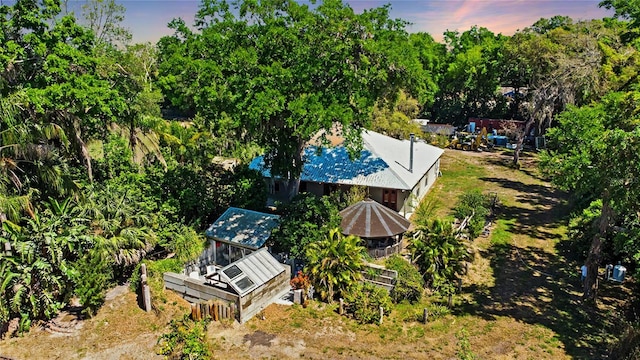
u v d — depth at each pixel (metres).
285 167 28.50
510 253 26.27
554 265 24.83
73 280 18.16
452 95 68.06
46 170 20.78
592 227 22.89
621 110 19.62
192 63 24.33
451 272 22.22
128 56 30.56
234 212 26.05
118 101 24.08
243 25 25.61
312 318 18.98
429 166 34.97
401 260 22.05
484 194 35.66
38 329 17.64
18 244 17.58
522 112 53.22
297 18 24.92
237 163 38.75
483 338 18.09
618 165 16.97
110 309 18.92
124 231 21.12
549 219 31.41
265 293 19.64
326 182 31.48
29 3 21.62
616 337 18.02
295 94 24.97
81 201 21.67
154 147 31.97
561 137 23.81
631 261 23.47
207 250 24.44
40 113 22.09
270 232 23.95
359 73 25.30
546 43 42.19
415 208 32.34
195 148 40.09
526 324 19.17
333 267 20.25
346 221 24.44
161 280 20.66
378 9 26.73
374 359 16.56
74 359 16.12
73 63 23.03
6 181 19.08
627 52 37.00
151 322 18.20
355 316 19.12
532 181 40.03
